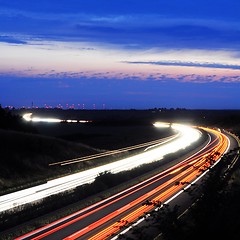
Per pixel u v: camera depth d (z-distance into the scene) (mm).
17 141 51438
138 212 26578
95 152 61531
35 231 22656
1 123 72062
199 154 62094
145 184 37906
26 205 29875
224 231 12445
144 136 99125
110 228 22766
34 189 37312
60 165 50094
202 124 162625
